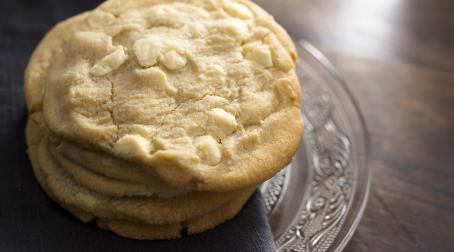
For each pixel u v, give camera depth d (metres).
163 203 0.25
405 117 0.32
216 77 0.26
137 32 0.27
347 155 0.29
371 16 0.36
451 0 0.37
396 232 0.28
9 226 0.26
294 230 0.27
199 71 0.26
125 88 0.26
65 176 0.26
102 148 0.25
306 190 0.28
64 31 0.28
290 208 0.28
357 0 0.37
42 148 0.27
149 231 0.26
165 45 0.26
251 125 0.26
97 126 0.25
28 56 0.31
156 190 0.25
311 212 0.28
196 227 0.26
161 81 0.26
